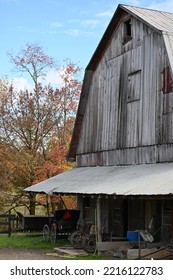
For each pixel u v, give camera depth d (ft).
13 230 88.28
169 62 60.54
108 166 75.82
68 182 72.43
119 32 74.38
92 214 78.64
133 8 72.18
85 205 81.82
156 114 64.13
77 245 64.69
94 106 81.51
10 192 105.81
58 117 108.47
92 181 66.80
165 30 63.26
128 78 71.36
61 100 108.27
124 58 72.74
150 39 66.33
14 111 106.42
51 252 63.16
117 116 73.92
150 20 67.10
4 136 104.94
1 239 77.82
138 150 67.87
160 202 61.57
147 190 49.08
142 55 68.08
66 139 107.24
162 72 63.16
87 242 61.52
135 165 68.18
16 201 105.50
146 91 66.69
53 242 72.49
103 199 76.33
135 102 69.31
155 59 64.90
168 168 58.23
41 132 106.42
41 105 107.65
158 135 63.46
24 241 75.00
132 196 51.70
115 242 59.21
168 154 61.21
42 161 104.32
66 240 74.59
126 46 72.38
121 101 73.00
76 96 108.78
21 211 118.21
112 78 75.92
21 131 106.52
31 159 103.24
